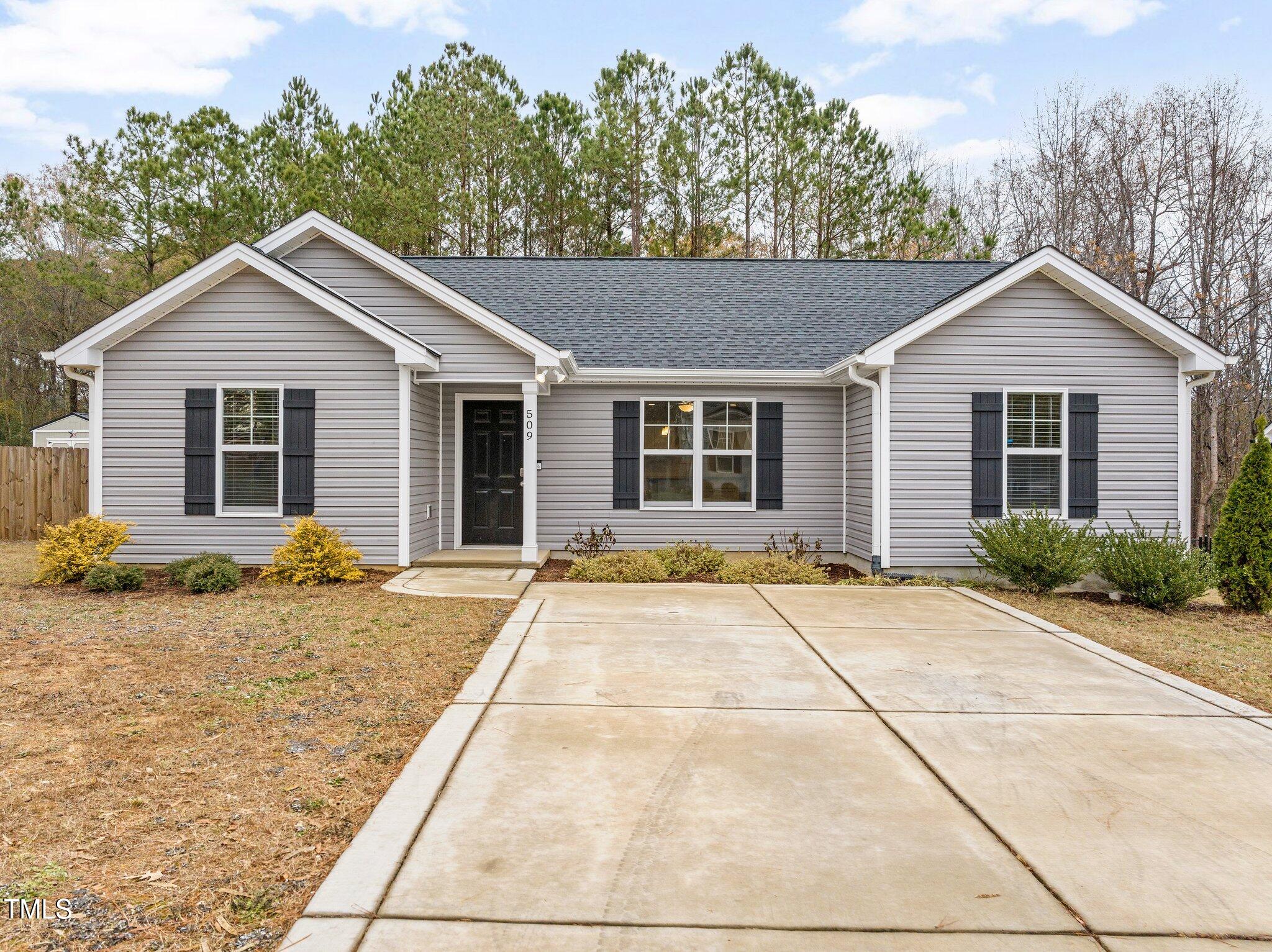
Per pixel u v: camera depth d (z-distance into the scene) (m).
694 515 12.46
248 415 10.52
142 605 8.14
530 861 3.16
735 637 7.07
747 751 4.38
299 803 3.68
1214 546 9.52
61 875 3.01
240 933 2.68
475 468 12.45
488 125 23.89
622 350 12.46
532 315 13.43
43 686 5.34
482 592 8.98
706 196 25.88
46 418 31.48
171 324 10.38
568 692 5.39
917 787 3.93
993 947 2.64
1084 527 9.80
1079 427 10.85
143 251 20.48
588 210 25.50
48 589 9.07
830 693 5.45
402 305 11.11
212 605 8.16
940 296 14.44
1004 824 3.54
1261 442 9.22
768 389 12.47
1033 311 10.78
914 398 10.72
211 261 10.08
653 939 2.66
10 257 25.39
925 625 7.65
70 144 19.41
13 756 4.15
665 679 5.72
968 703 5.28
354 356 10.47
